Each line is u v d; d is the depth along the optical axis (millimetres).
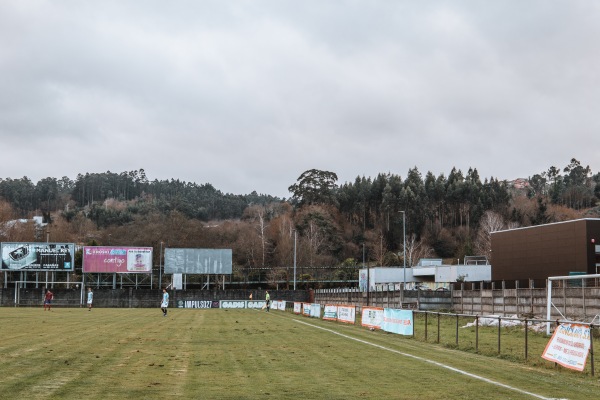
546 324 37812
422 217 172500
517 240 71812
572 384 17125
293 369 19344
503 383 17000
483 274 84812
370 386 16312
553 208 175625
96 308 84625
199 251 98562
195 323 43344
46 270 91000
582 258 61969
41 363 19609
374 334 34688
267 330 36562
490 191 182125
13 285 107188
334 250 153750
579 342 19719
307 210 157375
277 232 156625
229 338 30344
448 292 62375
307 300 96625
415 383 16844
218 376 17641
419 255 142375
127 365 19547
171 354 22844
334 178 173125
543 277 67312
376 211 182000
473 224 175250
